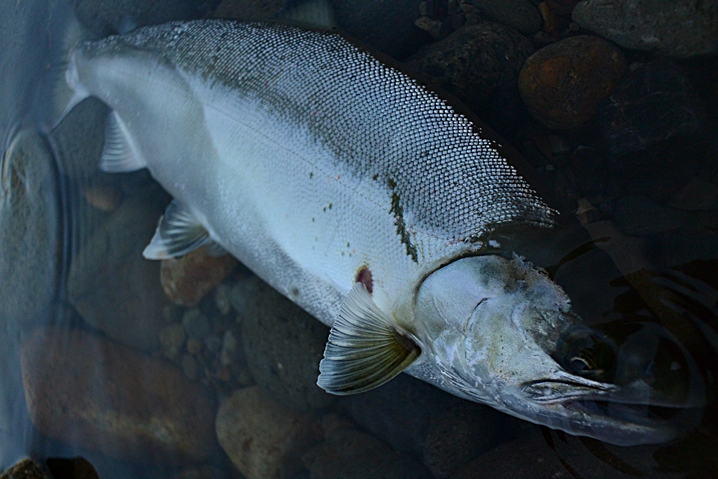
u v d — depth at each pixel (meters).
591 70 0.80
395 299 0.73
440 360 0.72
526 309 0.67
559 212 0.71
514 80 0.83
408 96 0.74
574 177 0.81
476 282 0.69
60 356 0.87
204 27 0.84
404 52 0.88
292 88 0.77
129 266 0.90
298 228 0.77
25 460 0.82
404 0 0.88
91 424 0.84
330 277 0.77
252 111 0.78
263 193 0.79
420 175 0.72
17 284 0.92
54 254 0.92
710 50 0.77
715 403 0.64
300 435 0.80
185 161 0.85
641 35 0.79
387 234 0.73
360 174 0.74
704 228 0.74
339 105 0.75
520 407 0.69
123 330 0.88
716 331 0.66
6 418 0.86
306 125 0.76
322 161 0.75
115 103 0.91
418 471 0.75
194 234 0.87
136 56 0.87
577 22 0.83
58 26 0.98
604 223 0.78
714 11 0.76
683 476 0.65
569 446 0.69
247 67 0.80
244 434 0.81
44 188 0.94
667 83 0.77
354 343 0.73
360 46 0.77
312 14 0.85
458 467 0.74
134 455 0.83
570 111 0.81
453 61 0.83
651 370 0.64
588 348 0.65
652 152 0.77
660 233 0.74
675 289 0.69
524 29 0.85
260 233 0.80
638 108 0.78
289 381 0.82
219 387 0.85
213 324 0.87
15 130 0.98
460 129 0.73
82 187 0.94
